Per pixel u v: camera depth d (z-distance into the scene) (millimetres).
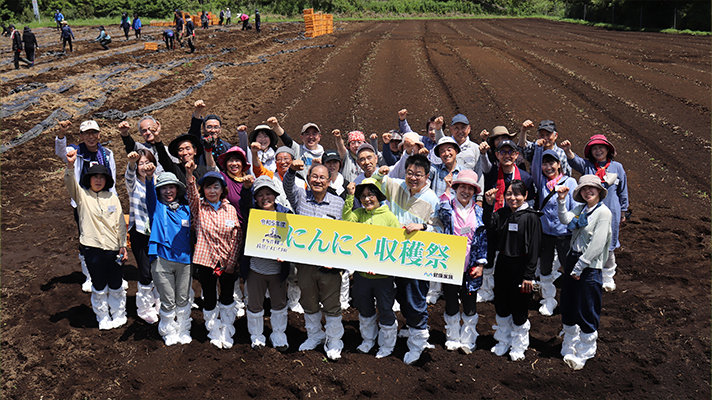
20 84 17609
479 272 5246
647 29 37875
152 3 57031
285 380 5094
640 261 7574
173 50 26562
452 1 68500
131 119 14883
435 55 22984
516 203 5246
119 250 5883
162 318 5609
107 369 5320
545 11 68312
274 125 7254
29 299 6816
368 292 5371
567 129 13492
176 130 13984
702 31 34031
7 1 51156
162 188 5461
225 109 15680
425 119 14461
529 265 5148
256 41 30266
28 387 5105
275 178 6578
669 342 5688
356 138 6949
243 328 6094
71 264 7820
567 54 23609
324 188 5449
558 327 6102
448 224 5297
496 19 58594
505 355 5539
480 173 6723
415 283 5207
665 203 9727
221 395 4926
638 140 12695
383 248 5172
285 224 5266
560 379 5105
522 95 16469
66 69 20234
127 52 25453
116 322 6035
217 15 56688
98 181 5746
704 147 12039
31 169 11820
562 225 6059
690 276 7098
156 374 5215
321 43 28578
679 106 14836
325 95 16766
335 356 5383
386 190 5699
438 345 5723
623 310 6375
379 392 4953
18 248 8414
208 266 5430
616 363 5375
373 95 16641
